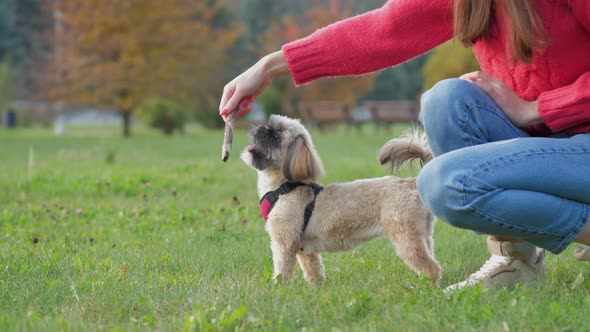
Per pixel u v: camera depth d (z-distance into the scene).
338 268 4.95
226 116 3.86
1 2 49.06
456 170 3.14
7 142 22.95
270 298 3.54
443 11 3.42
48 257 4.94
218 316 3.11
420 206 4.69
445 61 14.92
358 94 39.69
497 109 3.48
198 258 5.02
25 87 44.34
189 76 30.72
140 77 27.67
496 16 3.14
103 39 28.08
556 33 3.06
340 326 3.13
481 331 2.93
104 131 34.34
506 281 3.88
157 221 7.21
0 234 6.45
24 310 3.48
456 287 3.78
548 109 3.20
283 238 4.83
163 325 3.14
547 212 3.06
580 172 3.05
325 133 32.03
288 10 55.47
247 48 46.12
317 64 3.65
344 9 43.16
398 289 3.93
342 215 4.81
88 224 7.20
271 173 5.08
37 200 8.97
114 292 3.79
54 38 31.03
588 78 3.10
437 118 3.58
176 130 33.09
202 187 10.06
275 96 34.56
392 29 3.52
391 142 4.86
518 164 3.07
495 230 3.19
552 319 3.04
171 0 28.86
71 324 3.15
